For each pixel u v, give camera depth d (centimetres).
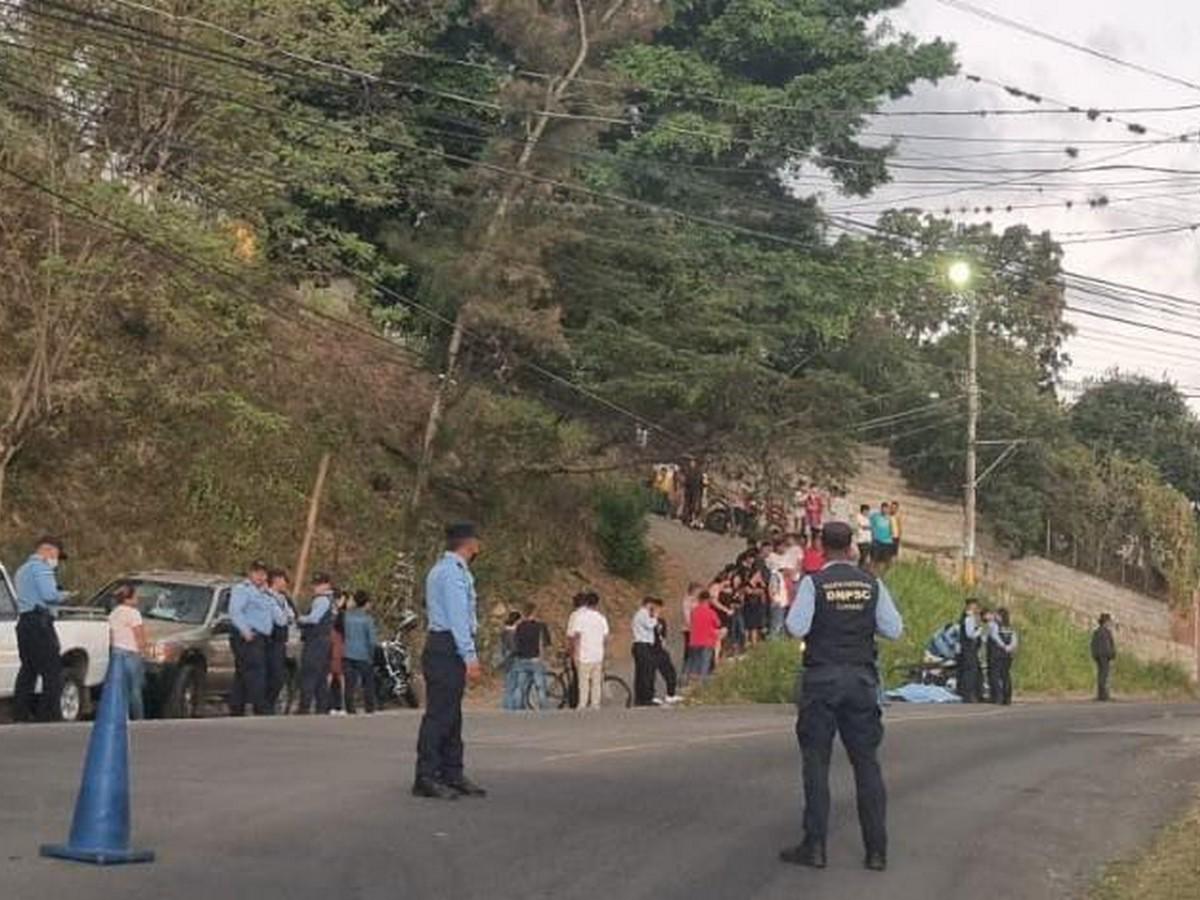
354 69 3152
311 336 3734
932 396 5378
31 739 1591
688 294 3897
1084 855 1269
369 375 3881
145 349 3200
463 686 1321
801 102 4322
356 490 3656
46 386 2855
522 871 1048
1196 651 5669
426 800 1295
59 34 2695
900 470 5500
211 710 2400
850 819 1323
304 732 1811
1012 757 1897
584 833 1193
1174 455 6656
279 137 3156
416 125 3678
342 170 3188
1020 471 5534
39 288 2856
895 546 4272
